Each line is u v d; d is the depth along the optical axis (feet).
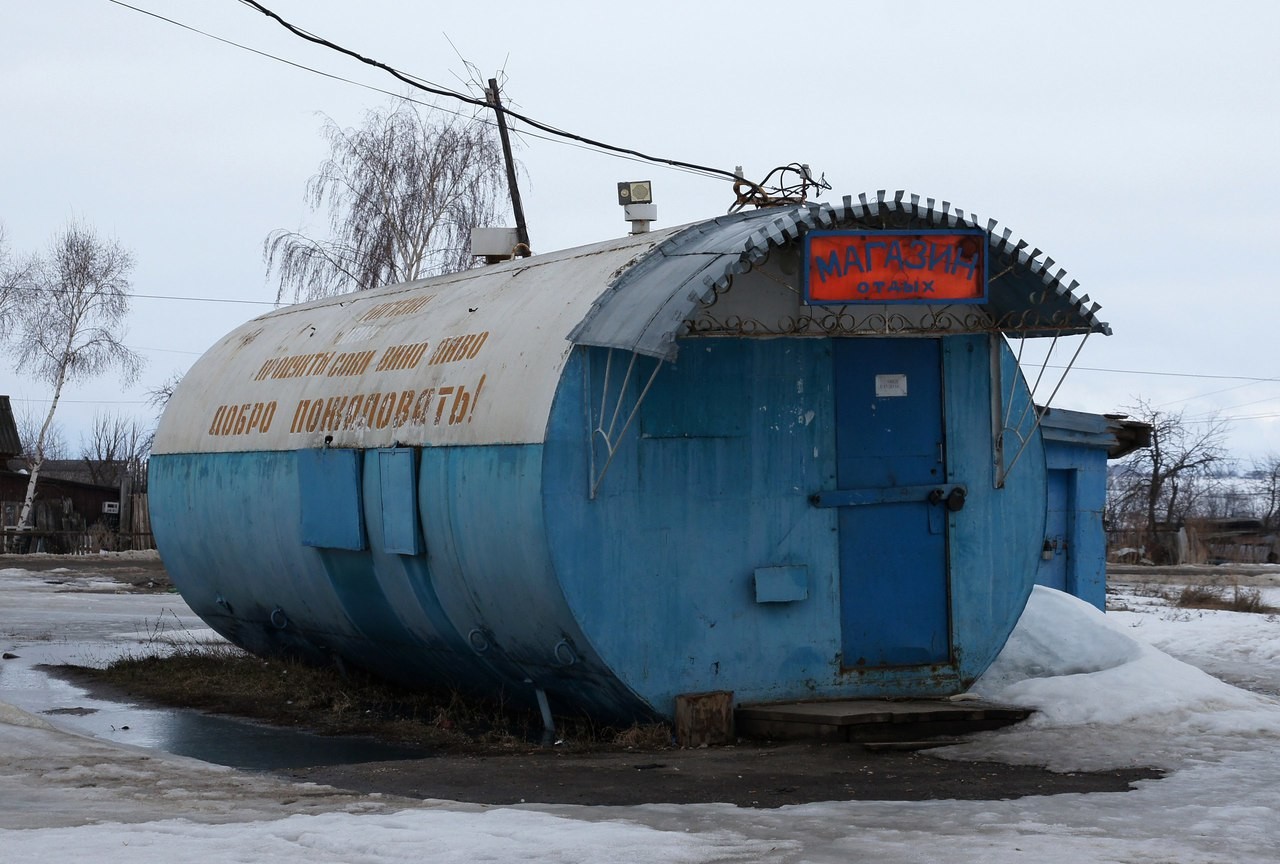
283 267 114.11
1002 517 39.60
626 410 34.88
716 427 36.04
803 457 37.14
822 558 37.27
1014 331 38.68
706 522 35.81
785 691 36.68
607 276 36.27
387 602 41.22
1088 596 63.57
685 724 34.73
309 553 44.24
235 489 48.39
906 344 38.58
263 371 50.19
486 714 40.98
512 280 41.60
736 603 36.14
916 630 38.32
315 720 41.19
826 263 33.83
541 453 33.83
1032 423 40.04
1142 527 168.66
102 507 147.23
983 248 34.68
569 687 36.58
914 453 38.52
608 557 34.50
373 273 113.80
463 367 38.34
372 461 40.50
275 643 50.93
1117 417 67.26
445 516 37.35
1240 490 262.26
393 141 115.85
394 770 31.48
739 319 36.22
